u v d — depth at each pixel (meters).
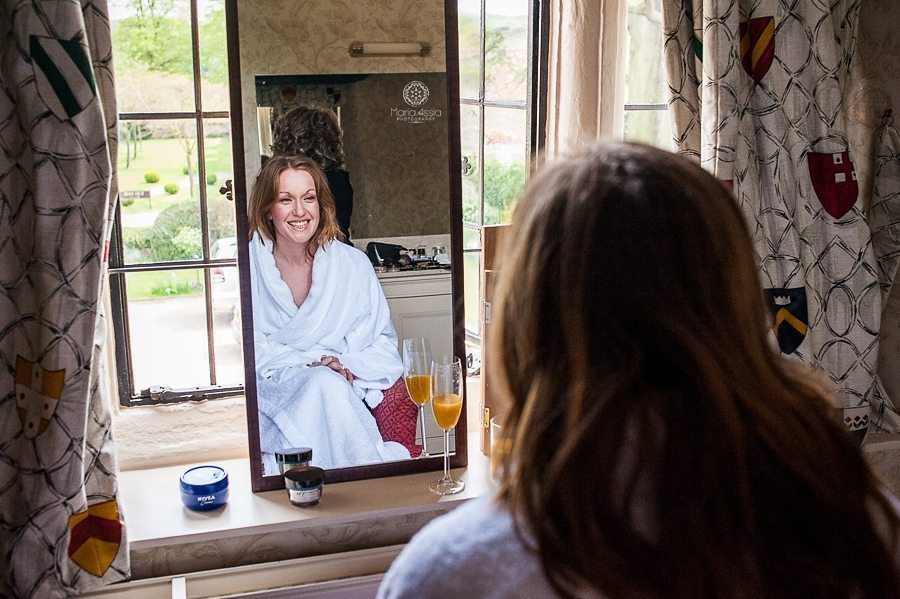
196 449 1.93
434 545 0.61
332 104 1.72
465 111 2.04
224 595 1.69
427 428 1.87
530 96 2.09
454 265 1.83
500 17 2.04
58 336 1.42
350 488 1.79
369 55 1.73
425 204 1.80
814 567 0.56
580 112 1.92
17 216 1.46
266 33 1.67
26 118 1.41
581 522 0.55
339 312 1.77
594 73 1.91
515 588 0.58
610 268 0.58
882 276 2.15
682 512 0.55
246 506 1.71
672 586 0.54
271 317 1.74
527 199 0.64
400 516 1.89
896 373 2.16
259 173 1.69
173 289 1.89
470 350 2.13
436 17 1.77
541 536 0.56
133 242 1.85
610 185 0.59
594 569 0.54
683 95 1.88
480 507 0.64
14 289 1.47
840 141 1.92
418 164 1.79
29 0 1.36
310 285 1.75
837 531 0.57
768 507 0.56
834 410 0.64
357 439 1.81
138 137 1.82
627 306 0.57
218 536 1.62
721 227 0.59
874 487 0.63
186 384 1.94
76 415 1.44
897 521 0.63
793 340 1.92
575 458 0.56
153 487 1.80
